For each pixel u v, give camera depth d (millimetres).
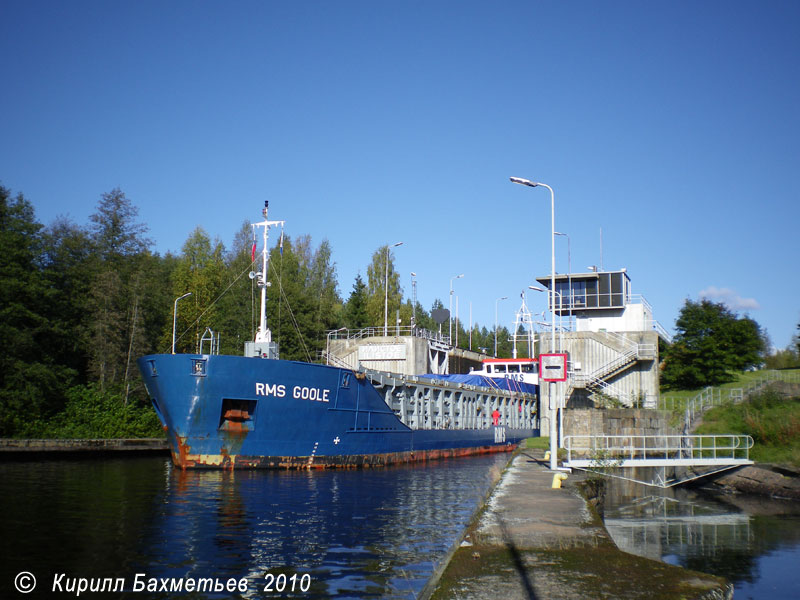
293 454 32500
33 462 39281
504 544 12703
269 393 30938
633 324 62188
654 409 50281
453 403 48656
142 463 39094
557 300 63438
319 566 14195
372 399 36781
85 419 51375
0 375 47781
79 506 21625
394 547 16016
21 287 50062
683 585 10094
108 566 14094
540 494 19391
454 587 9906
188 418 30031
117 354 59156
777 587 15875
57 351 56000
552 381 26891
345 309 93312
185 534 17266
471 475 33094
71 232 69375
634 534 22281
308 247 105375
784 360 85062
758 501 30016
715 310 63094
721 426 41594
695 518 25438
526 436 64438
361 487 27234
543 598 9406
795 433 36812
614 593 9641
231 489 25766
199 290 73000
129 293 63344
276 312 75500
